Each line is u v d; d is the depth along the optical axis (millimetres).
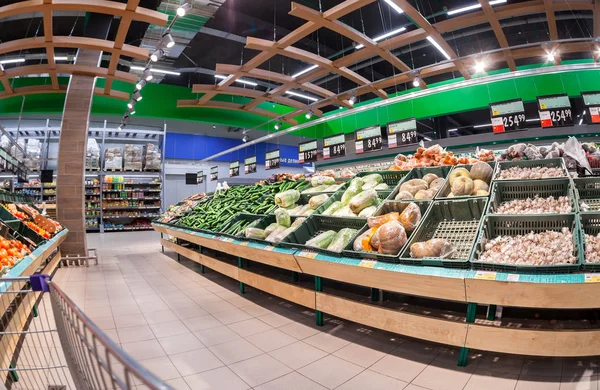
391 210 3047
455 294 2010
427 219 2736
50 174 10844
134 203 14453
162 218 8055
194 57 12641
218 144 17938
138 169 14125
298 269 3064
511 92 10742
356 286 3205
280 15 10203
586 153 3295
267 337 2793
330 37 11289
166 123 16172
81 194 6793
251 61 8773
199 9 7750
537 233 2314
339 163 13711
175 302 3840
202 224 5438
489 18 7180
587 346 1816
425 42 10836
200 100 12102
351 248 2721
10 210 4891
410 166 4023
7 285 1942
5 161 7520
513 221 2395
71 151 6848
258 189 6023
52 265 5027
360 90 10812
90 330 919
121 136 15188
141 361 2422
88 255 7184
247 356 2465
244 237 3857
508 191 2852
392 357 2359
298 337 2775
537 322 2051
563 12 9258
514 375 2018
